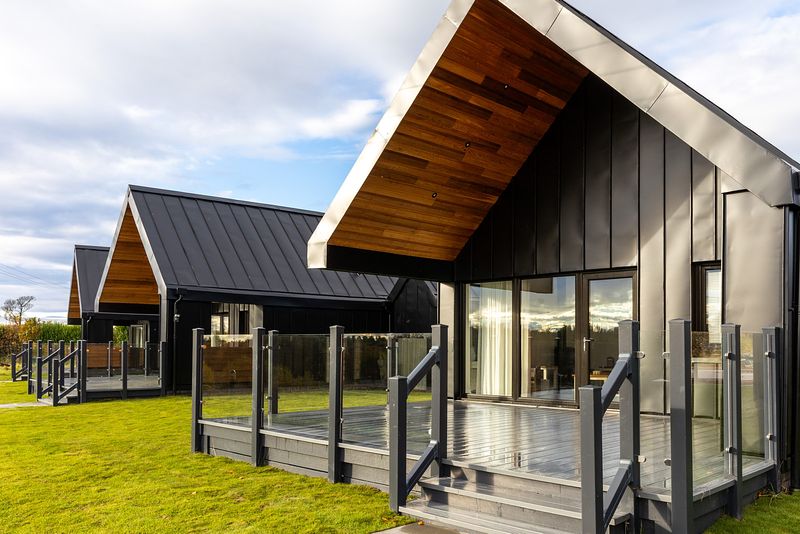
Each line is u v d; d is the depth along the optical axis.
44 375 19.22
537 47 9.24
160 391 17.73
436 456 6.68
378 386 7.68
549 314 10.95
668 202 9.29
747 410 6.52
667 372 5.49
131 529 5.87
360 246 10.88
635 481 5.36
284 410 8.57
